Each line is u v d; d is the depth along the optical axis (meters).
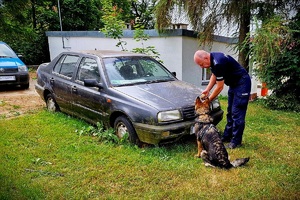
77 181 3.02
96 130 4.42
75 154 3.69
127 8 15.62
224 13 6.81
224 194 2.77
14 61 8.09
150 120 3.60
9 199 2.65
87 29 15.00
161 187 2.91
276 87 6.30
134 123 3.76
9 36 12.73
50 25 14.00
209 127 3.40
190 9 6.71
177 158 3.59
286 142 4.18
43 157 3.61
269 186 2.90
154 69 4.88
